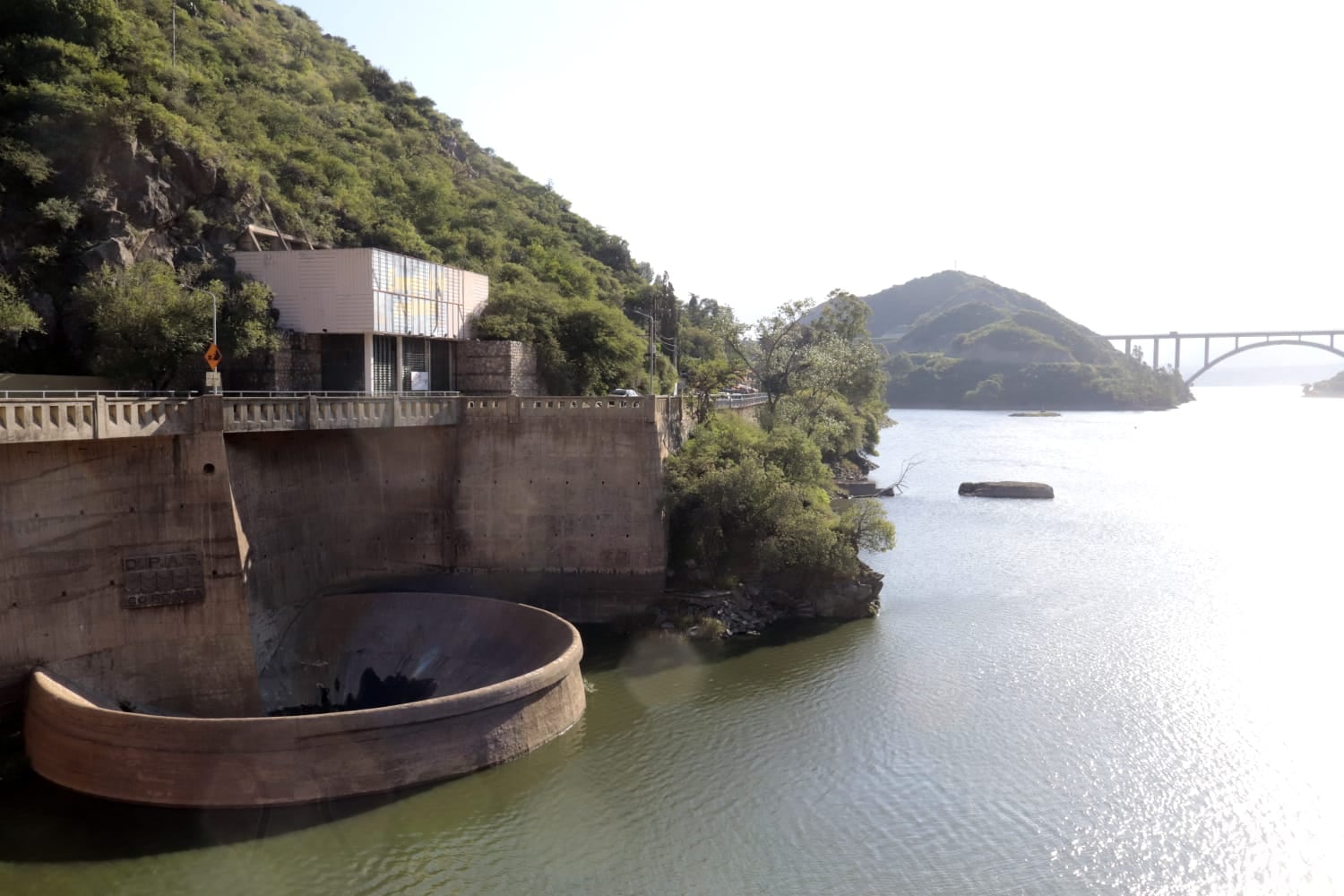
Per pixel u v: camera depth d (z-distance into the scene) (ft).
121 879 94.84
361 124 374.02
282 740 104.68
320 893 94.89
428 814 109.70
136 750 104.32
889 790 119.55
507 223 401.90
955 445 599.98
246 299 183.01
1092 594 214.90
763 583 191.93
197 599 130.11
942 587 220.02
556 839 106.63
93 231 175.42
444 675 147.95
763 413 294.05
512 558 181.98
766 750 130.00
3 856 96.99
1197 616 197.06
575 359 245.65
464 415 182.29
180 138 195.83
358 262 191.11
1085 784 121.80
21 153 168.14
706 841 107.04
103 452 122.93
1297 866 104.12
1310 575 234.58
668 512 184.24
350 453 174.09
